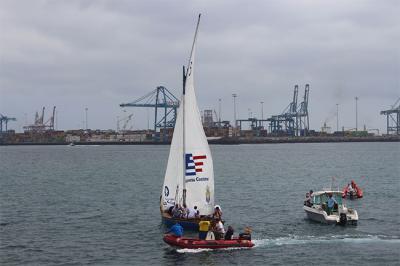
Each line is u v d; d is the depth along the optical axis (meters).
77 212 65.69
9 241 48.38
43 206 71.12
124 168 154.12
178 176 52.38
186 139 51.66
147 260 41.72
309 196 61.12
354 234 50.19
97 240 48.78
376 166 153.88
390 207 69.44
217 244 44.22
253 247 45.06
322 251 43.84
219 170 141.00
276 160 192.88
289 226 54.88
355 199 78.12
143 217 61.50
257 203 73.62
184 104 51.72
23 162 192.38
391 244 46.09
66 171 142.50
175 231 44.78
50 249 45.38
